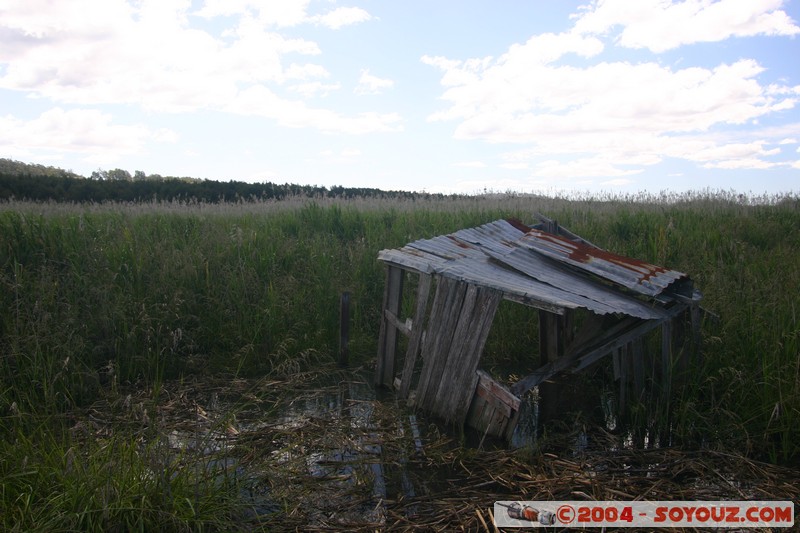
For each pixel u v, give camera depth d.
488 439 5.73
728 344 6.50
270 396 7.14
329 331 9.02
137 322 8.06
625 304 5.84
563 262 6.91
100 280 8.65
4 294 7.93
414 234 11.98
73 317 7.87
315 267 10.21
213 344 8.52
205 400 6.95
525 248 7.24
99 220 12.01
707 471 5.00
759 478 4.89
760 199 16.81
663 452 5.34
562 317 7.45
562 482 4.73
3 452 4.34
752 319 6.73
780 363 5.95
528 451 5.26
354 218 13.28
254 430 5.93
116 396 6.65
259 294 9.20
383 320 7.50
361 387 7.52
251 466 4.97
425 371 6.47
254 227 12.09
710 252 9.98
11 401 6.17
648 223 12.39
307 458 5.35
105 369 7.48
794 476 4.91
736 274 8.61
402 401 6.89
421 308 6.73
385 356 7.49
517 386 5.64
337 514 4.43
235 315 8.79
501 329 8.59
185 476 4.21
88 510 3.65
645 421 5.92
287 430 5.85
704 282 8.66
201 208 15.62
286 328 8.77
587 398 6.91
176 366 7.86
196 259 9.55
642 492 4.60
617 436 5.83
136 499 3.87
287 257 10.28
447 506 4.45
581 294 5.89
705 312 6.67
